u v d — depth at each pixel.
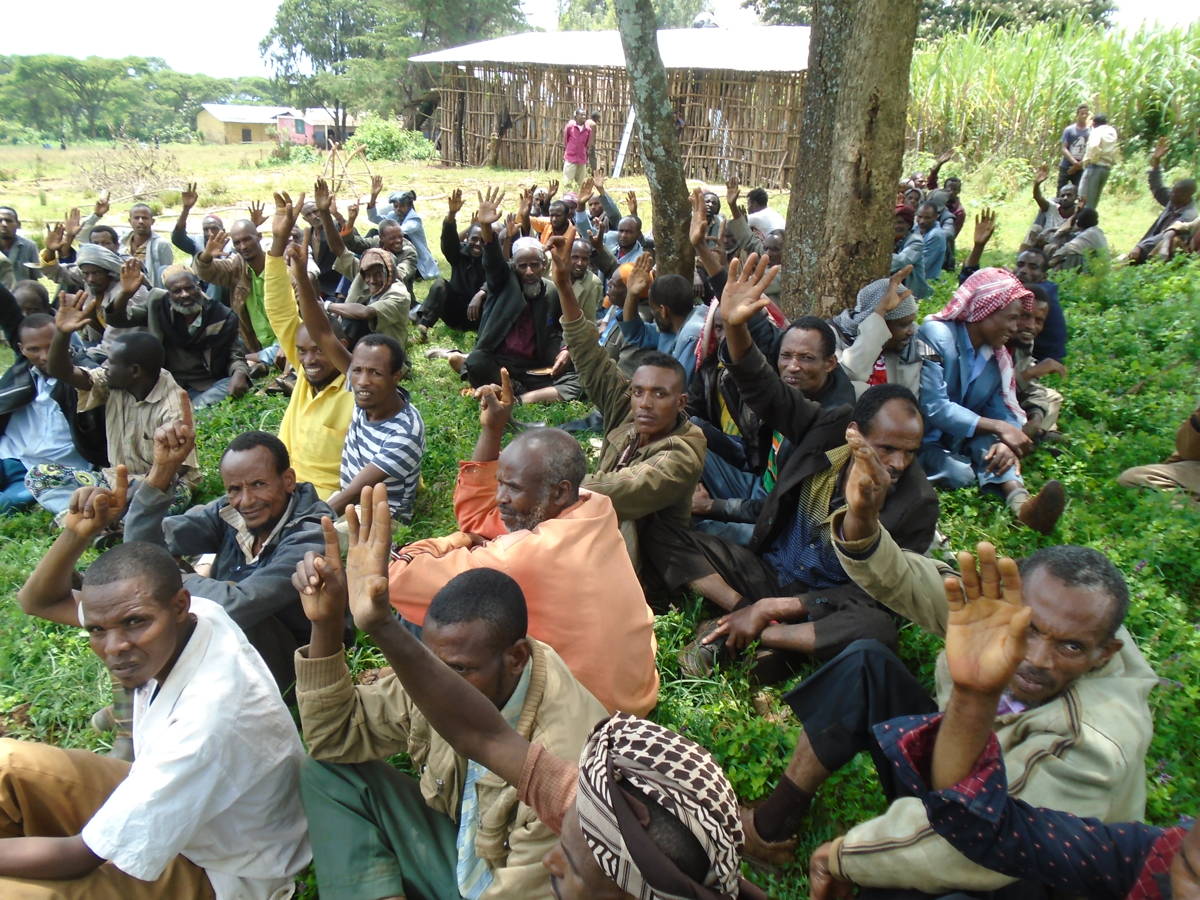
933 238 10.62
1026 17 33.25
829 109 7.27
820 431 4.24
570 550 3.30
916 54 21.30
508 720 2.65
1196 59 18.38
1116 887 2.13
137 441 5.52
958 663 1.99
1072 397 6.74
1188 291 9.20
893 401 3.74
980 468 5.53
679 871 1.69
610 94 24.56
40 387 5.89
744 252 8.94
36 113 80.88
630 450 4.51
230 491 3.70
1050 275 10.18
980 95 19.88
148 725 2.65
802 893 2.98
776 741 3.55
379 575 2.16
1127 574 4.57
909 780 2.26
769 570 4.46
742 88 22.70
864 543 2.78
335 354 5.44
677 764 1.81
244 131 68.06
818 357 4.64
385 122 30.47
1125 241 14.11
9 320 6.14
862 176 6.92
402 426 5.08
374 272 7.50
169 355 7.44
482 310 8.44
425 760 2.84
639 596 3.49
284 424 5.73
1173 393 6.90
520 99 26.17
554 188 11.48
